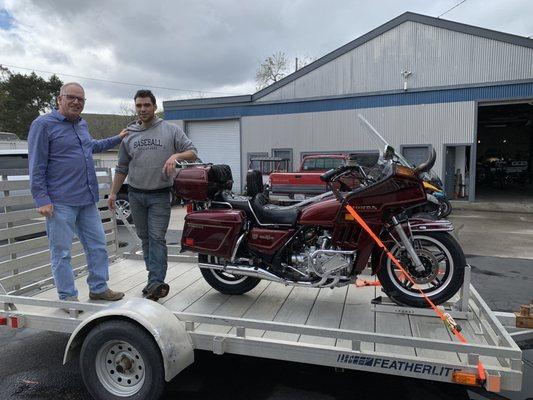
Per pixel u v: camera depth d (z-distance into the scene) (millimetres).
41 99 44594
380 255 3418
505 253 8125
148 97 3740
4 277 3781
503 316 3812
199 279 4344
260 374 3516
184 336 2953
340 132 18141
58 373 3594
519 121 26703
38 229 4113
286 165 16938
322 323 3217
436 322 3225
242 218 3623
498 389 2443
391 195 3246
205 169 3721
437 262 3281
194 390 3289
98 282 3750
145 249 3959
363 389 3291
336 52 17844
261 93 19547
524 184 24734
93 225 3756
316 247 3467
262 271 3545
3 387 3385
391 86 17031
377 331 3068
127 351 2979
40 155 3367
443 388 3281
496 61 15375
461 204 15961
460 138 16125
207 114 20938
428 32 16234
